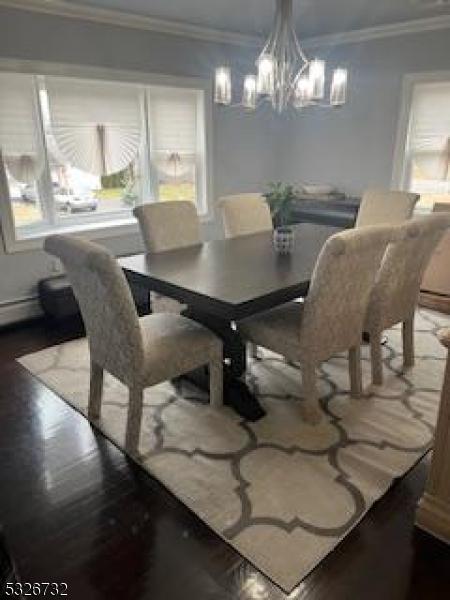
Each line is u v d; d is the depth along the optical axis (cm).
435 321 351
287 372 277
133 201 436
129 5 345
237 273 233
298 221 449
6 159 341
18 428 226
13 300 360
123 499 180
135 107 411
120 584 145
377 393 253
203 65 437
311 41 462
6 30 315
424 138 425
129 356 192
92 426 227
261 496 180
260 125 506
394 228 215
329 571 149
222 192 492
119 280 177
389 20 394
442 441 154
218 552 156
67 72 350
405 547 157
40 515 172
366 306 237
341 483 187
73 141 379
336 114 474
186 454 205
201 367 251
